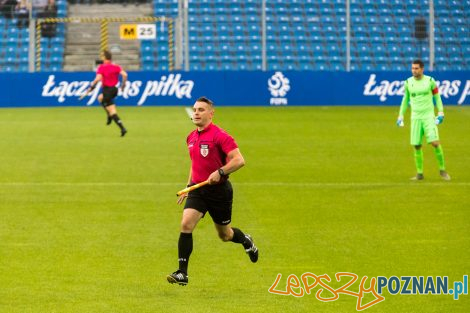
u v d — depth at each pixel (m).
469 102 94.75
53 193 40.28
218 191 24.28
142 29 91.81
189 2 103.44
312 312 22.27
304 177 45.22
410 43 103.75
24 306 22.53
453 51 102.94
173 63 99.94
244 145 59.19
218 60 101.25
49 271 26.20
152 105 93.19
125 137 63.91
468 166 49.69
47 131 68.38
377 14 105.06
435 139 43.91
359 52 103.19
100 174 46.06
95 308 22.39
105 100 64.56
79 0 102.31
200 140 24.34
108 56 64.19
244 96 93.62
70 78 92.94
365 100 94.50
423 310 22.52
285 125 73.19
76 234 31.52
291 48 102.69
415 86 43.94
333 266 26.88
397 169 48.44
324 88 94.12
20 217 34.69
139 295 23.67
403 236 31.17
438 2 105.00
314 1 105.50
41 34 99.50
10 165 49.44
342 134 66.62
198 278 25.50
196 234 31.75
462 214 35.28
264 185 42.69
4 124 74.19
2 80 91.94
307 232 31.86
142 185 42.53
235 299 23.36
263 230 32.22
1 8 100.06
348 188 41.75
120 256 28.16
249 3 104.81
